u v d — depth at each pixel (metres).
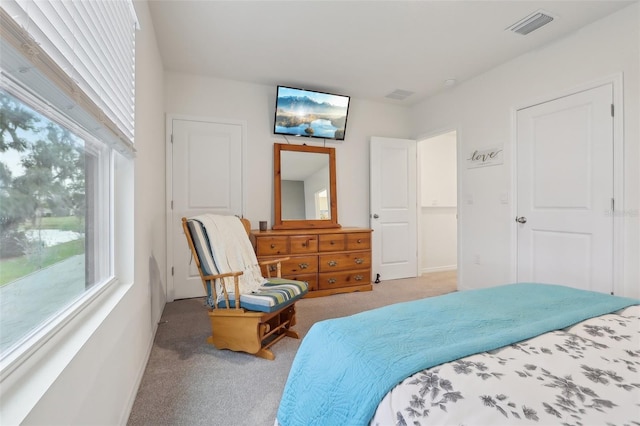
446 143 4.95
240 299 2.04
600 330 1.00
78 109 0.85
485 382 0.71
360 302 3.20
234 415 1.45
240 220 2.79
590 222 2.44
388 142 4.21
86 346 0.91
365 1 2.20
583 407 0.62
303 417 0.94
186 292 3.33
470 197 3.50
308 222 3.75
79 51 0.92
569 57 2.59
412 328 1.03
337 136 3.94
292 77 3.47
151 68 2.34
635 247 2.19
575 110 2.54
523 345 0.90
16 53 0.55
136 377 1.63
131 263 1.58
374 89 3.82
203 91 3.41
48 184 0.92
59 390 0.73
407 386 0.72
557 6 2.25
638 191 2.18
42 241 0.88
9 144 0.71
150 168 2.27
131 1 1.54
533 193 2.87
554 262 2.70
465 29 2.55
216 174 3.46
